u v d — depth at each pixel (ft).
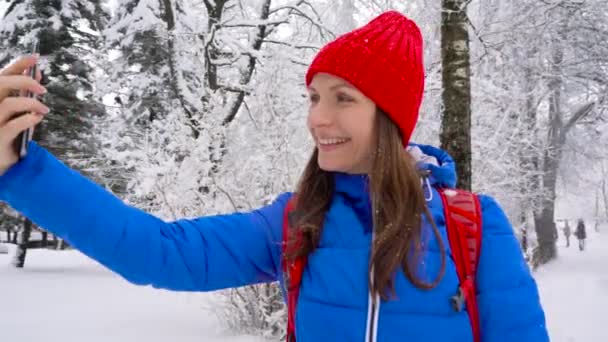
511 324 3.77
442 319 3.65
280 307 16.98
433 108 23.27
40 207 3.37
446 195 4.16
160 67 49.83
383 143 4.04
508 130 24.88
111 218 3.57
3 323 20.51
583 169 65.10
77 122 50.03
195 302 23.35
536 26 29.32
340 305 3.78
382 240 3.71
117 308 23.24
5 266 51.29
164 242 3.83
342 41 4.13
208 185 18.34
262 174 17.81
